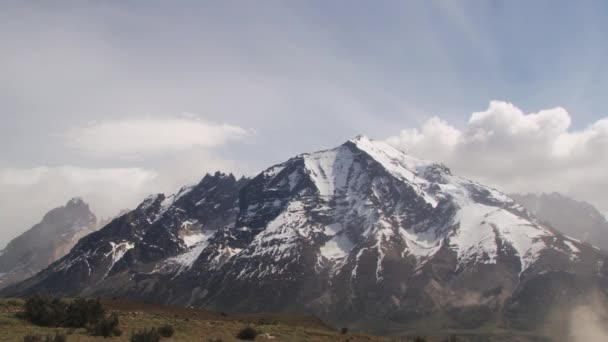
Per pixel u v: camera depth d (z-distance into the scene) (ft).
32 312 261.03
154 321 301.84
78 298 281.74
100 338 224.12
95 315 265.75
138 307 435.12
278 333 298.35
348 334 345.10
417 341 347.36
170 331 253.44
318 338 296.92
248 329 268.62
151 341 218.79
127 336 235.20
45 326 253.44
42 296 273.75
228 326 307.17
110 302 437.58
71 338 217.77
